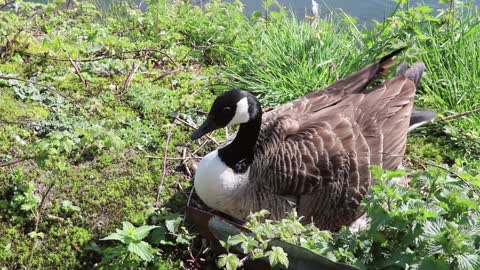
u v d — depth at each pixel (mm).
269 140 2816
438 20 3354
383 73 3027
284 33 3400
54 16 3447
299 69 3260
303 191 2795
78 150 2973
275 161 2795
